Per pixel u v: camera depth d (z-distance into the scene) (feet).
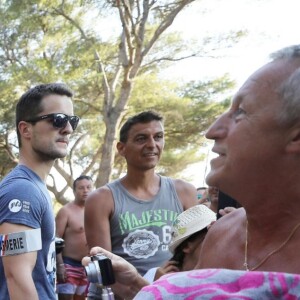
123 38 42.01
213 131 3.59
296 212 3.43
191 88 51.37
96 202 9.78
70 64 43.98
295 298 2.71
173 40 45.42
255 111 3.37
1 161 58.90
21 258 7.37
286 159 3.33
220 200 7.72
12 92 45.14
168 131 50.62
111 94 43.62
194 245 7.39
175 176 56.80
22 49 47.73
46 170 8.16
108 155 43.21
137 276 5.57
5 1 45.21
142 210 9.86
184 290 2.79
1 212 7.47
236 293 2.74
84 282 21.70
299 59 3.34
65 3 43.01
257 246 3.65
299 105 3.21
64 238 21.85
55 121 7.97
